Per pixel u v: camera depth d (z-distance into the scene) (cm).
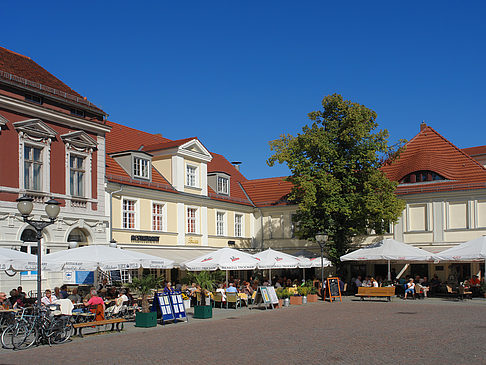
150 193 3569
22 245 2592
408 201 4091
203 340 1697
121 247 3272
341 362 1279
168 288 2908
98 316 2000
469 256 3102
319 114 3891
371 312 2550
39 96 2723
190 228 4000
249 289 3206
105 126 3097
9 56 2947
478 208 3825
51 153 2755
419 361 1275
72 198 2862
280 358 1346
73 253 2262
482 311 2525
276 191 4769
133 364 1296
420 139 4512
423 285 3553
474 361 1262
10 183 2531
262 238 4703
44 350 1541
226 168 5122
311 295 3334
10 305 2048
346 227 3784
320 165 3797
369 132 3775
